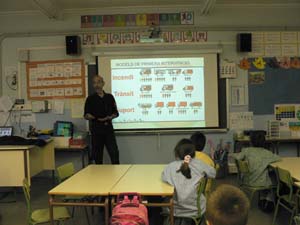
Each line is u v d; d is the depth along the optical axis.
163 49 6.07
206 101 6.07
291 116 6.12
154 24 6.07
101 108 5.61
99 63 6.07
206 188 3.19
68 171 3.70
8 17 6.18
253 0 5.82
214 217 1.14
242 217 1.13
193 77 6.07
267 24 6.08
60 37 6.12
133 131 6.09
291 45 6.08
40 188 5.63
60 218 3.02
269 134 6.01
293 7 6.07
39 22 6.16
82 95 6.10
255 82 6.08
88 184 3.05
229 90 6.08
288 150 6.14
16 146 4.86
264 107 6.11
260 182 3.85
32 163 5.07
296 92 6.11
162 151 6.13
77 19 6.13
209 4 5.41
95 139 5.62
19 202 4.91
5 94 6.21
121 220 2.30
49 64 6.13
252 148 4.04
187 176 2.91
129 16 6.09
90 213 4.28
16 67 6.17
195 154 3.18
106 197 2.83
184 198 2.86
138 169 3.71
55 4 5.66
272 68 6.08
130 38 6.07
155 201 3.18
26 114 6.18
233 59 6.07
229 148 6.05
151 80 6.07
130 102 6.09
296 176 3.19
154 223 3.36
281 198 3.62
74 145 5.78
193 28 6.04
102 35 6.09
